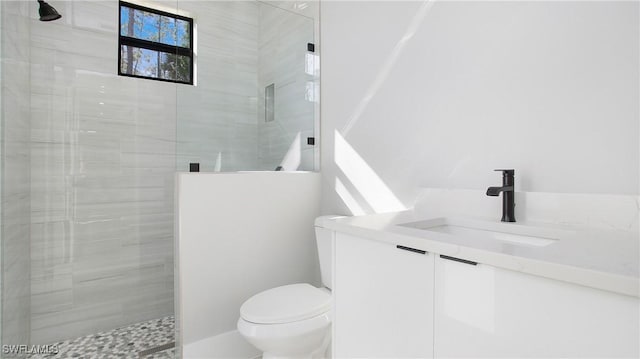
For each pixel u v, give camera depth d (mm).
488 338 854
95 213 2416
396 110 1888
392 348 1092
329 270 1950
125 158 2494
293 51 2447
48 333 2264
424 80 1739
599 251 829
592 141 1195
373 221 1348
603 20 1167
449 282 934
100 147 2420
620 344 659
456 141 1599
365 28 2068
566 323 728
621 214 1098
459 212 1553
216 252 1994
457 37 1595
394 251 1086
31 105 2197
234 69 2328
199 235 1940
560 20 1268
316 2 2463
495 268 838
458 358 916
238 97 2303
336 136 2299
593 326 692
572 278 702
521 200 1346
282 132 2385
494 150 1460
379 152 1988
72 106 2332
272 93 2383
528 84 1355
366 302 1186
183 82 2172
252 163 2291
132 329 2471
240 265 2082
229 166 2223
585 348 703
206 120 2182
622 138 1128
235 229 2064
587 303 699
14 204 1843
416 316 1021
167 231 2676
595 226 1152
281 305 1645
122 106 2467
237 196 2076
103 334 2393
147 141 2543
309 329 1537
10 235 1763
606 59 1162
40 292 2240
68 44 2316
